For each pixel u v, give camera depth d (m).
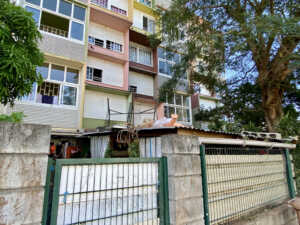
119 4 13.32
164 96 11.05
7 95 3.21
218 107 11.11
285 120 7.38
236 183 3.49
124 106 11.58
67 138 8.47
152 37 11.54
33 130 1.58
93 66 11.34
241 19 7.66
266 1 7.79
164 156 2.57
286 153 5.03
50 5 9.34
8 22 3.21
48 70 8.80
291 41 6.98
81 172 1.90
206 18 8.94
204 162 2.88
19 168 1.48
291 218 4.24
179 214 2.33
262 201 3.94
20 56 3.13
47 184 1.65
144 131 4.65
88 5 10.56
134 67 13.23
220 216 3.02
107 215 1.98
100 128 5.68
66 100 8.91
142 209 2.25
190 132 4.06
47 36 8.85
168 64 14.93
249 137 4.67
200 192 2.68
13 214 1.41
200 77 9.95
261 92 9.41
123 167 2.20
